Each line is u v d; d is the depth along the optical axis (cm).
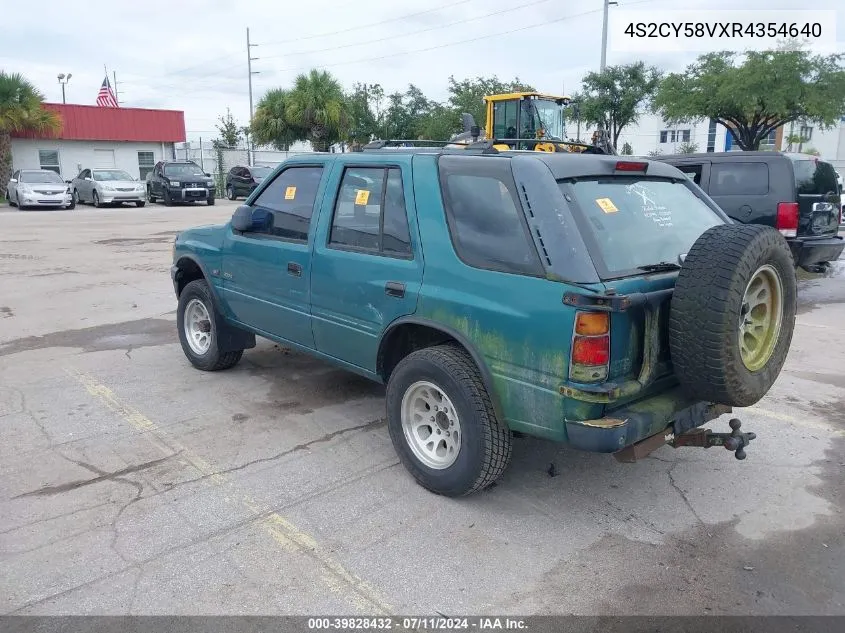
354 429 492
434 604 304
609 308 307
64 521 366
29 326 792
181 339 636
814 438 477
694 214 416
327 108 3769
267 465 434
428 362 375
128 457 443
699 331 309
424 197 386
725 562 335
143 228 1897
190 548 343
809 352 675
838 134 5159
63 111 3225
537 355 328
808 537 356
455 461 376
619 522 371
